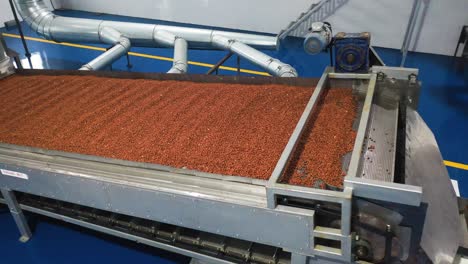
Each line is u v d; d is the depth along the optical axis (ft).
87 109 7.10
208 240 5.48
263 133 5.65
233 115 6.27
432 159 5.36
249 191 4.39
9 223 8.05
